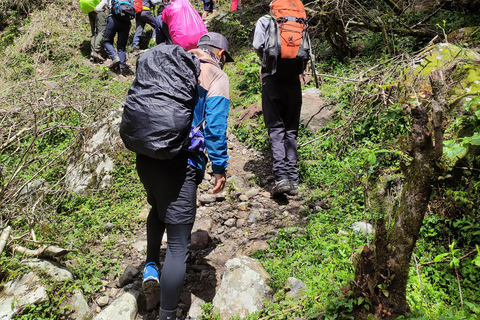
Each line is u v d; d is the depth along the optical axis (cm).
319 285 265
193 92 246
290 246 324
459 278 264
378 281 231
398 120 376
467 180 303
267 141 488
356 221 331
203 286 303
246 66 631
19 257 310
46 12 888
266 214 378
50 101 510
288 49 364
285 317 255
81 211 381
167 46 255
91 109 530
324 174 405
